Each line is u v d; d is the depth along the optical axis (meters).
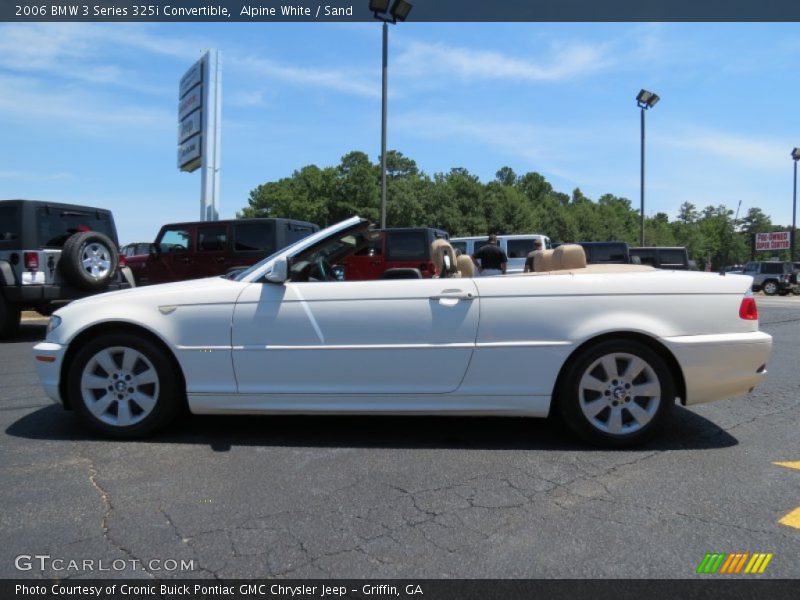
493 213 51.75
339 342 4.03
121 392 4.18
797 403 5.30
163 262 12.42
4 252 9.16
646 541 2.74
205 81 19.53
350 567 2.53
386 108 18.11
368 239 4.99
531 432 4.38
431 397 4.02
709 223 91.31
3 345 9.05
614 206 94.44
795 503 3.15
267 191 70.88
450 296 4.00
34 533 2.83
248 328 4.07
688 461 3.78
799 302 23.06
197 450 3.98
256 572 2.50
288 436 4.29
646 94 30.17
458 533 2.82
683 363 3.90
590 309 3.94
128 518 2.98
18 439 4.21
